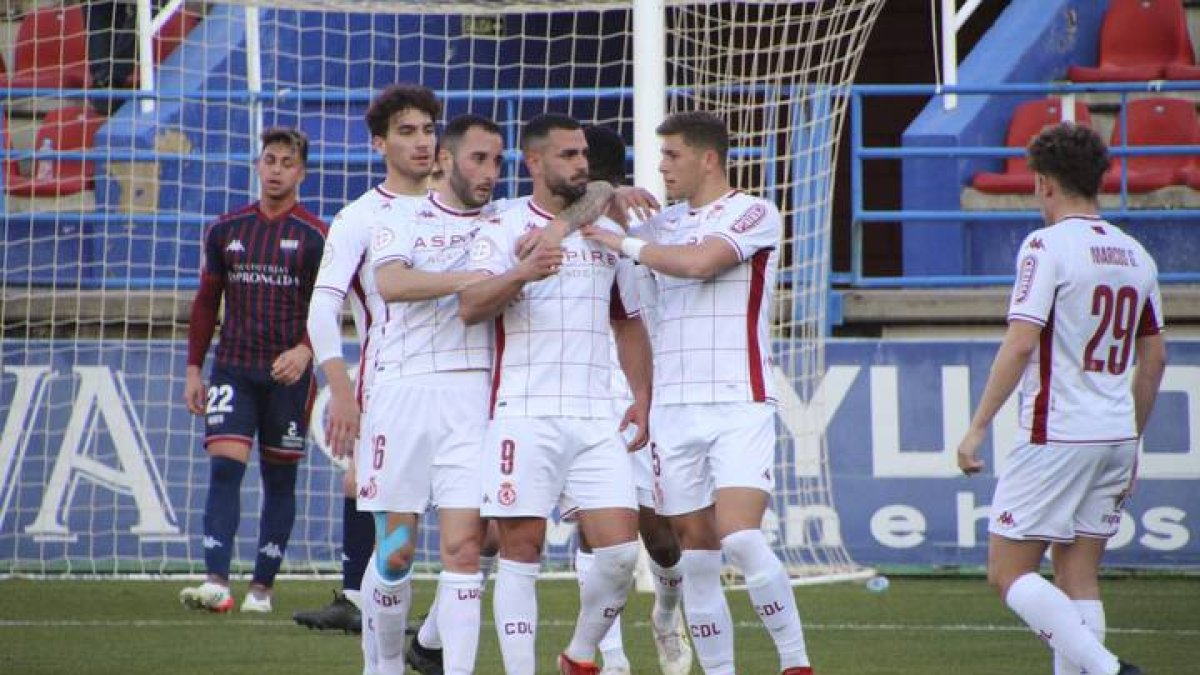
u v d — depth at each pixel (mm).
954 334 41031
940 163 44219
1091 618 20781
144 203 45781
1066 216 20781
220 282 32062
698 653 22328
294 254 31719
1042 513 20422
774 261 22422
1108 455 20312
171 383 39344
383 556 21281
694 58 42438
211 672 24438
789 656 21812
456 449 21109
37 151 45719
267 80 49438
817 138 42156
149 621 30625
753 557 21578
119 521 39188
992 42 48469
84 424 39344
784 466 38750
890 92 42000
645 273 23500
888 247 58562
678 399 22156
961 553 38406
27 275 44969
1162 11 49312
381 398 21375
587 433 21094
